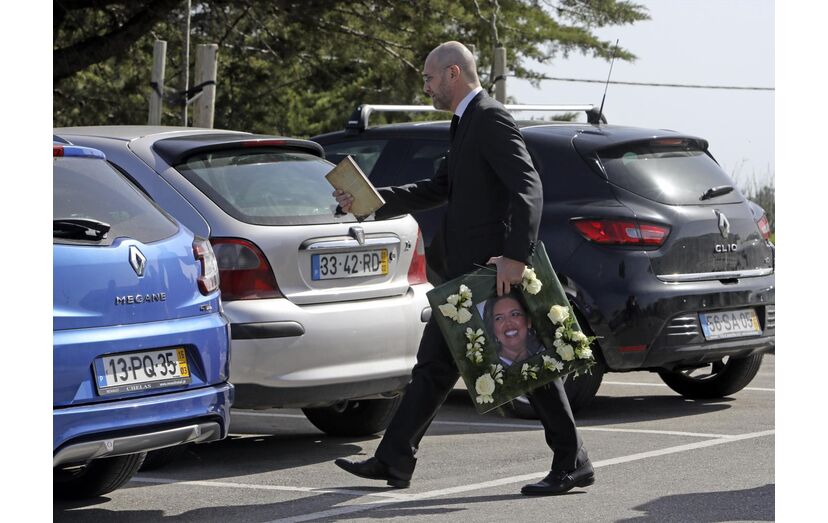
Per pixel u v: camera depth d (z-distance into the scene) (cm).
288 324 729
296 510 631
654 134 970
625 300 895
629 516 600
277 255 738
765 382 1173
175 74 2814
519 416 946
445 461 767
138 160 764
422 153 1044
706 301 918
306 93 3419
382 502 646
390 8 2547
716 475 704
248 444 846
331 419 873
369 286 778
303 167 804
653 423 913
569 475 658
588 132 966
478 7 2584
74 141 785
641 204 920
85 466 657
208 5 2639
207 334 624
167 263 611
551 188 940
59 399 551
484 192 650
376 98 2967
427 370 659
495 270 639
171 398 595
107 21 2562
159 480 720
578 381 915
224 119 3028
